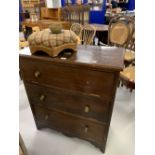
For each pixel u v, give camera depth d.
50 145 1.47
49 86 1.17
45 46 1.00
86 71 0.96
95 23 3.85
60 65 1.02
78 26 2.44
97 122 1.18
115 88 0.95
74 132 1.39
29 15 4.09
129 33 2.19
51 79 1.12
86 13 3.24
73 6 3.25
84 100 1.10
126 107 1.91
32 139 1.53
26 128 1.66
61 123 1.39
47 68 1.08
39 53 1.08
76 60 0.97
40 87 1.22
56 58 1.00
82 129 1.31
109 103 1.03
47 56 1.04
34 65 1.12
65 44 1.03
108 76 0.92
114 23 2.32
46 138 1.54
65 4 3.77
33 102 1.39
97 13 3.79
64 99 1.19
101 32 3.24
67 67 1.00
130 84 1.56
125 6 5.13
